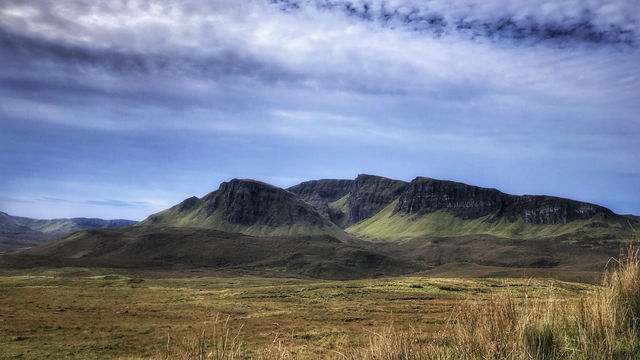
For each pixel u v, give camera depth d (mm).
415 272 195250
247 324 38500
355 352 6840
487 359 5523
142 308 52312
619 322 6270
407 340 6434
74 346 30562
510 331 5945
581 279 49281
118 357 27219
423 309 47031
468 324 6184
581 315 6199
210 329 34281
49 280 91688
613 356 5508
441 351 6062
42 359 27391
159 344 29906
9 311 47312
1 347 30531
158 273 149250
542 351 5762
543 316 6152
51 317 44031
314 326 37000
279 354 7168
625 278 6852
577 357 5672
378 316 42688
